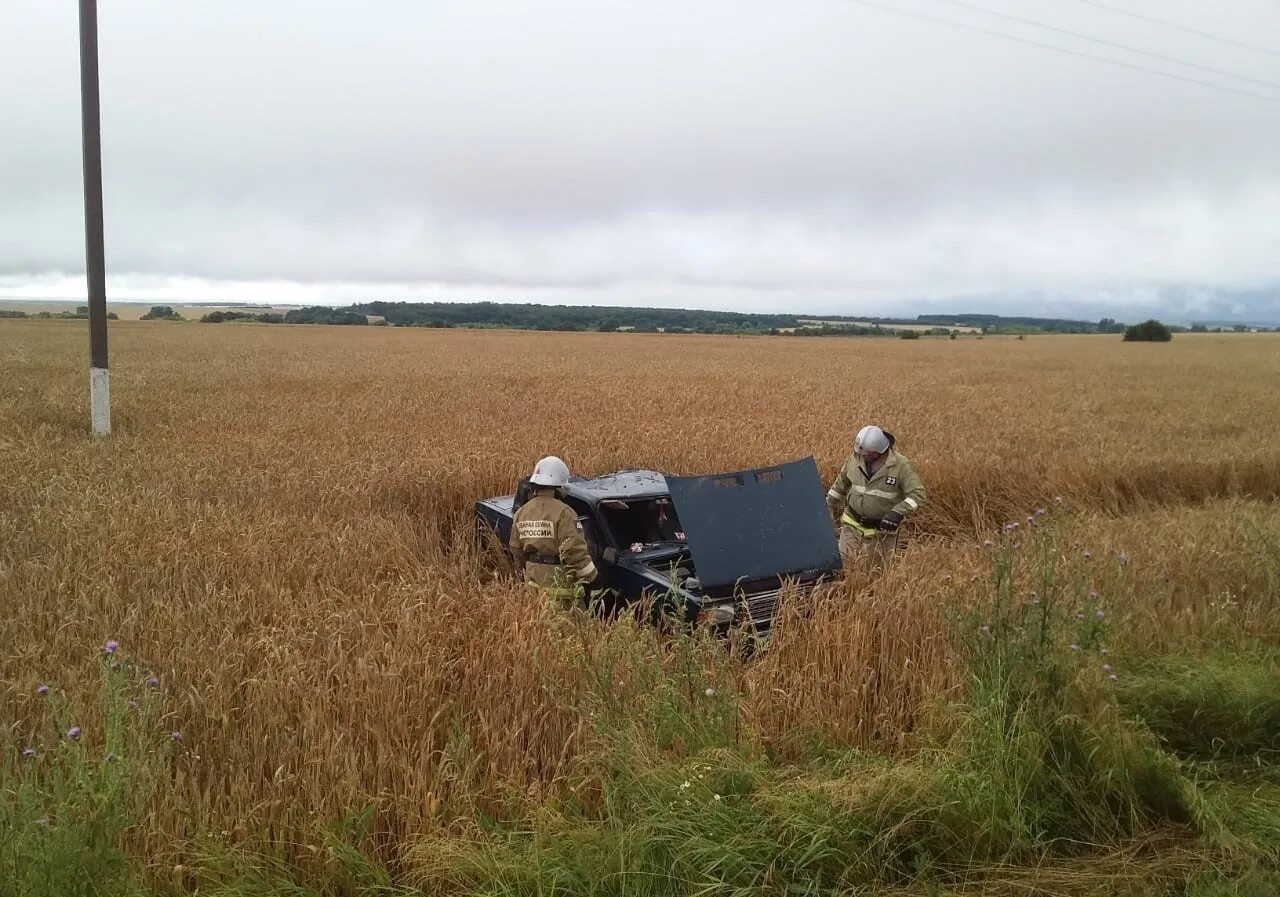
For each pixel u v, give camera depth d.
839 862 4.10
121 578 7.31
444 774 4.42
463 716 4.98
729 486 7.17
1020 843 4.28
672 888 3.90
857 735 5.17
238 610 6.49
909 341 97.31
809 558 7.16
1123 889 4.00
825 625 5.93
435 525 10.89
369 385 29.92
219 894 3.81
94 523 9.03
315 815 4.18
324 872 3.99
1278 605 6.95
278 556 7.99
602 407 22.56
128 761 4.04
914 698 5.43
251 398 24.58
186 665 5.53
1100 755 4.75
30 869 3.51
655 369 40.59
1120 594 6.82
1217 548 8.39
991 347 78.81
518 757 4.72
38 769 4.40
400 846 4.20
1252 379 39.12
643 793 4.27
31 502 10.59
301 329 101.81
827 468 13.62
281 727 4.84
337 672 5.31
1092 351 72.25
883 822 4.29
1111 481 13.58
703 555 6.84
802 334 134.50
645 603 6.78
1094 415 23.17
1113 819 4.54
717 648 5.70
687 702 5.04
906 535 11.69
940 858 4.24
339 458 13.97
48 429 17.34
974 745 4.69
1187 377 40.31
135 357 45.56
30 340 60.75
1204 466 14.34
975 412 22.97
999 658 5.15
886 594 6.43
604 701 4.88
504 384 30.66
